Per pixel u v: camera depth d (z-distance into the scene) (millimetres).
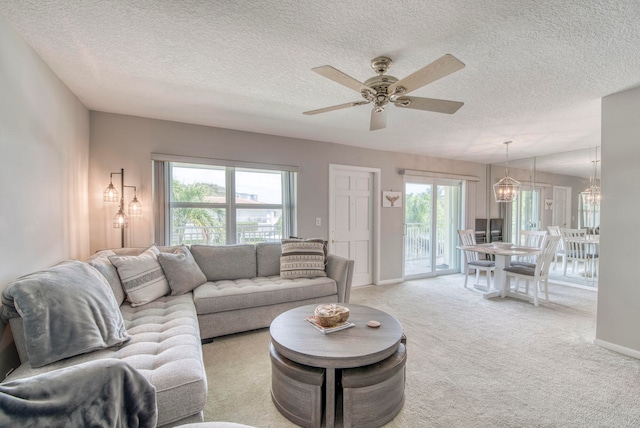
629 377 2100
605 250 2564
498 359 2352
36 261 1858
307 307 2320
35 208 1851
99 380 891
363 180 4777
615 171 2504
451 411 1742
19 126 1678
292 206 4102
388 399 1643
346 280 3191
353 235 4695
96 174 3039
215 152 3580
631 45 1777
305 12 1514
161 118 3271
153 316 2102
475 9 1473
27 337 1324
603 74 2164
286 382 1685
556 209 4953
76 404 829
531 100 2664
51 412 781
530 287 4641
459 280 5188
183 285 2680
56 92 2199
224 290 2732
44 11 1507
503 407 1779
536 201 5266
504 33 1674
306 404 1606
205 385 1391
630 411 1748
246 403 1834
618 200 2488
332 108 2096
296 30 1674
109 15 1546
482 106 2812
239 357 2391
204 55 1959
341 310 1973
